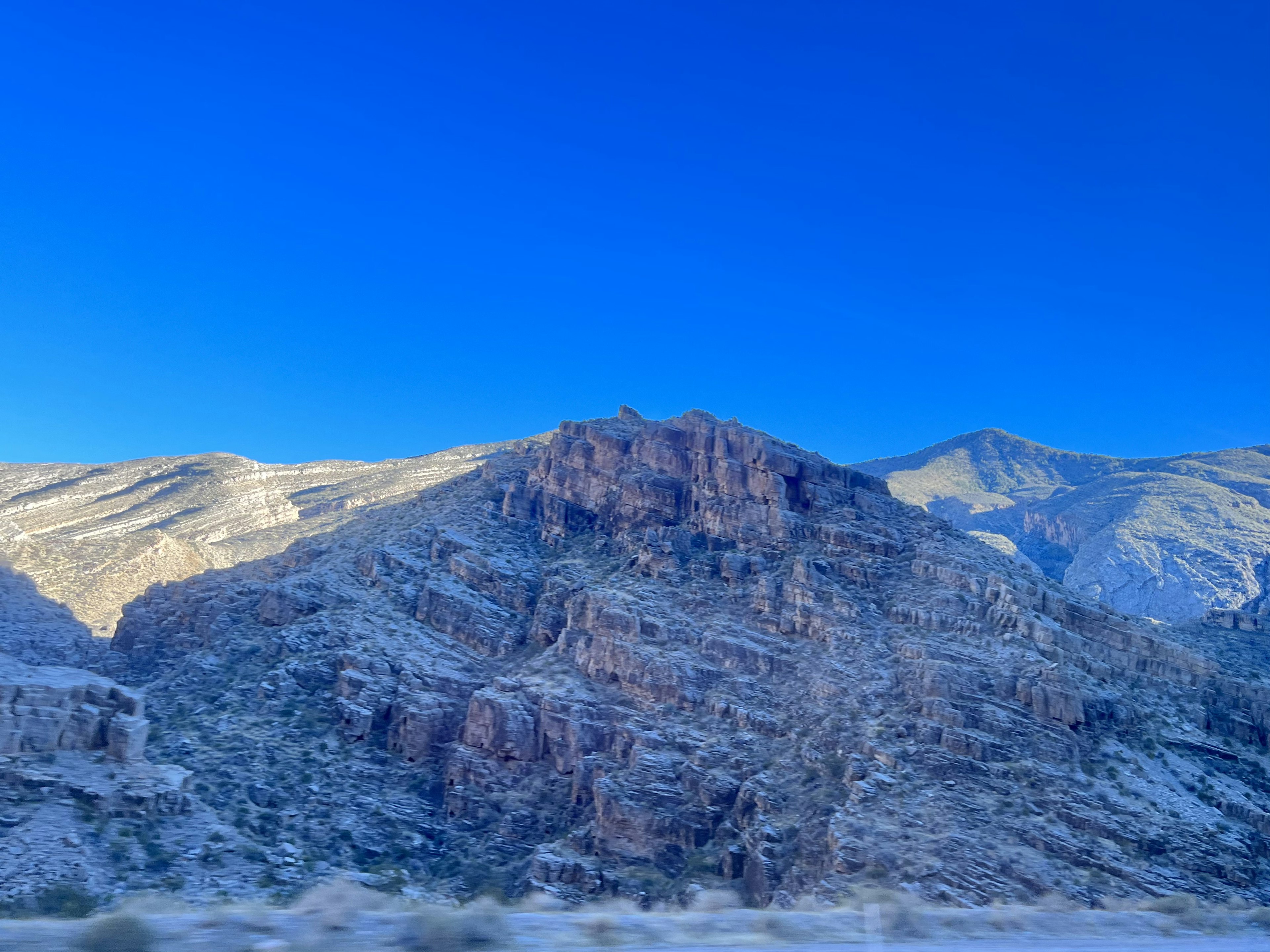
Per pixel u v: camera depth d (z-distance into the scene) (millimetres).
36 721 58000
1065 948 19766
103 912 43031
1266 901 57156
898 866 59594
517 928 18156
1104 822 62938
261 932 16734
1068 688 75875
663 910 64312
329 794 82500
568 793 84750
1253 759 77750
